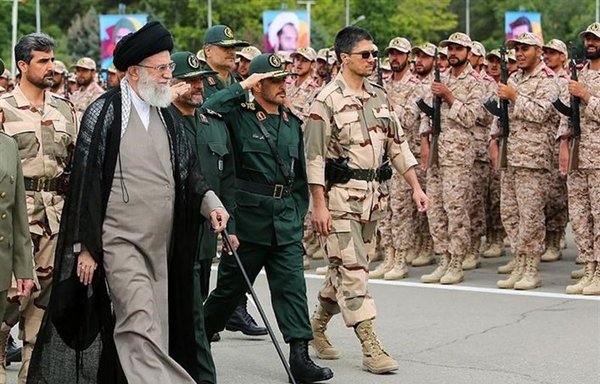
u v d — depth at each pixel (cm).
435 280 1698
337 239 1117
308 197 1123
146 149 876
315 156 1109
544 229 1625
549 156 1614
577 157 1540
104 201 865
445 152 1680
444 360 1178
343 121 1116
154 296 875
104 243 864
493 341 1265
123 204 866
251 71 1098
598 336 1280
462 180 1680
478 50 1950
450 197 1680
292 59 2092
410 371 1134
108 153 870
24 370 1038
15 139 1005
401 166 1162
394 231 1747
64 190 1052
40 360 889
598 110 1516
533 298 1533
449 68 1822
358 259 1119
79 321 880
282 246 1085
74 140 1062
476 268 1831
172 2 11525
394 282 1711
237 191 1080
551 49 1684
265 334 1324
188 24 11556
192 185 898
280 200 1086
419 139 1794
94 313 876
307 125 1121
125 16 6600
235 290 1098
